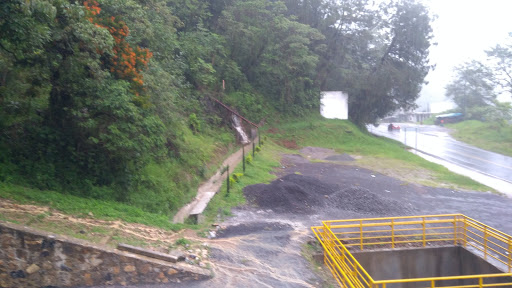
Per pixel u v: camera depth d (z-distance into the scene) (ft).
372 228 42.93
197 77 79.41
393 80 135.74
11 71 36.91
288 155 90.38
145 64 41.57
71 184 34.27
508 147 134.62
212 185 53.11
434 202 58.03
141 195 38.88
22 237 23.43
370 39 133.80
